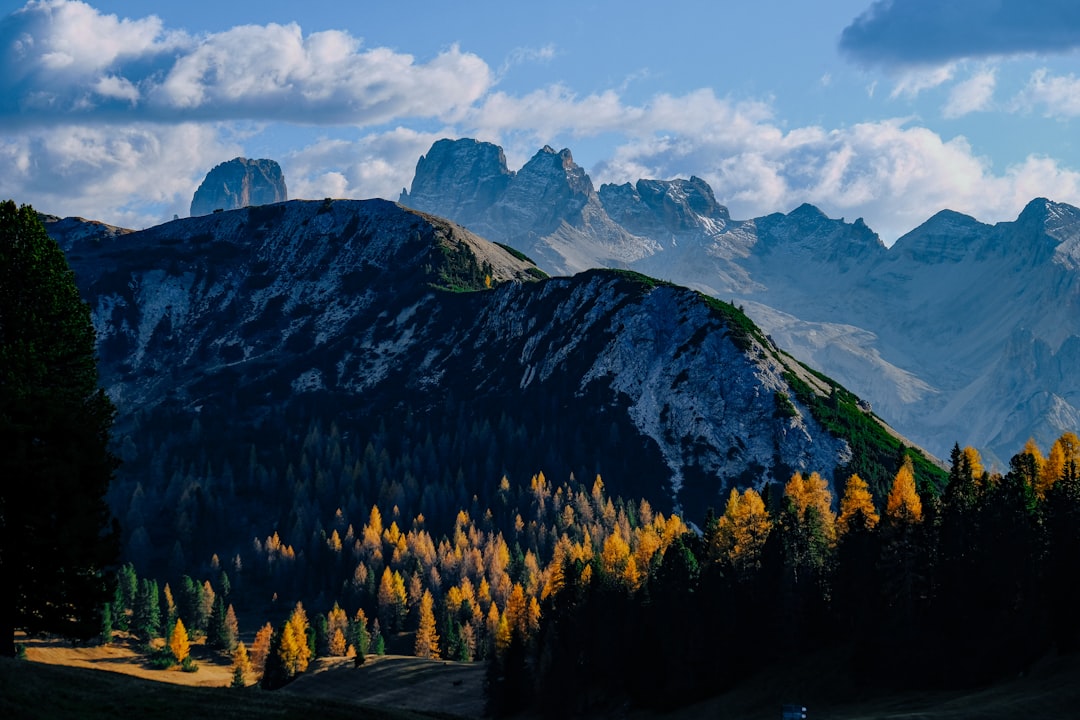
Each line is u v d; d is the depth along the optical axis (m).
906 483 109.69
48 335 56.19
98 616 56.91
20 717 43.00
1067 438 113.69
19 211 56.56
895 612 100.75
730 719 103.00
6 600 53.78
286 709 52.94
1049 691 80.62
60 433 54.69
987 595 97.00
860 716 87.56
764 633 114.56
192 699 51.62
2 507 52.41
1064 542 92.19
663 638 115.81
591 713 121.12
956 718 75.38
